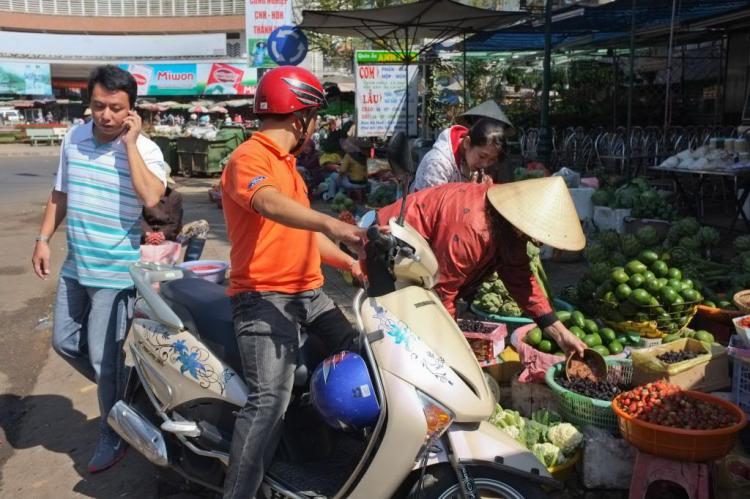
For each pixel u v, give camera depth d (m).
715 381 3.58
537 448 3.28
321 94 2.81
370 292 2.57
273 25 13.21
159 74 36.84
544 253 7.25
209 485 3.05
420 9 10.04
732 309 4.50
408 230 2.55
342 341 2.95
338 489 2.63
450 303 3.24
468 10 10.06
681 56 15.62
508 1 18.78
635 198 7.67
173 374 3.04
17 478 3.67
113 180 3.45
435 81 17.33
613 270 4.36
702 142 12.41
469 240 3.08
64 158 3.57
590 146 13.32
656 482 3.15
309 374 2.87
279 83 2.69
